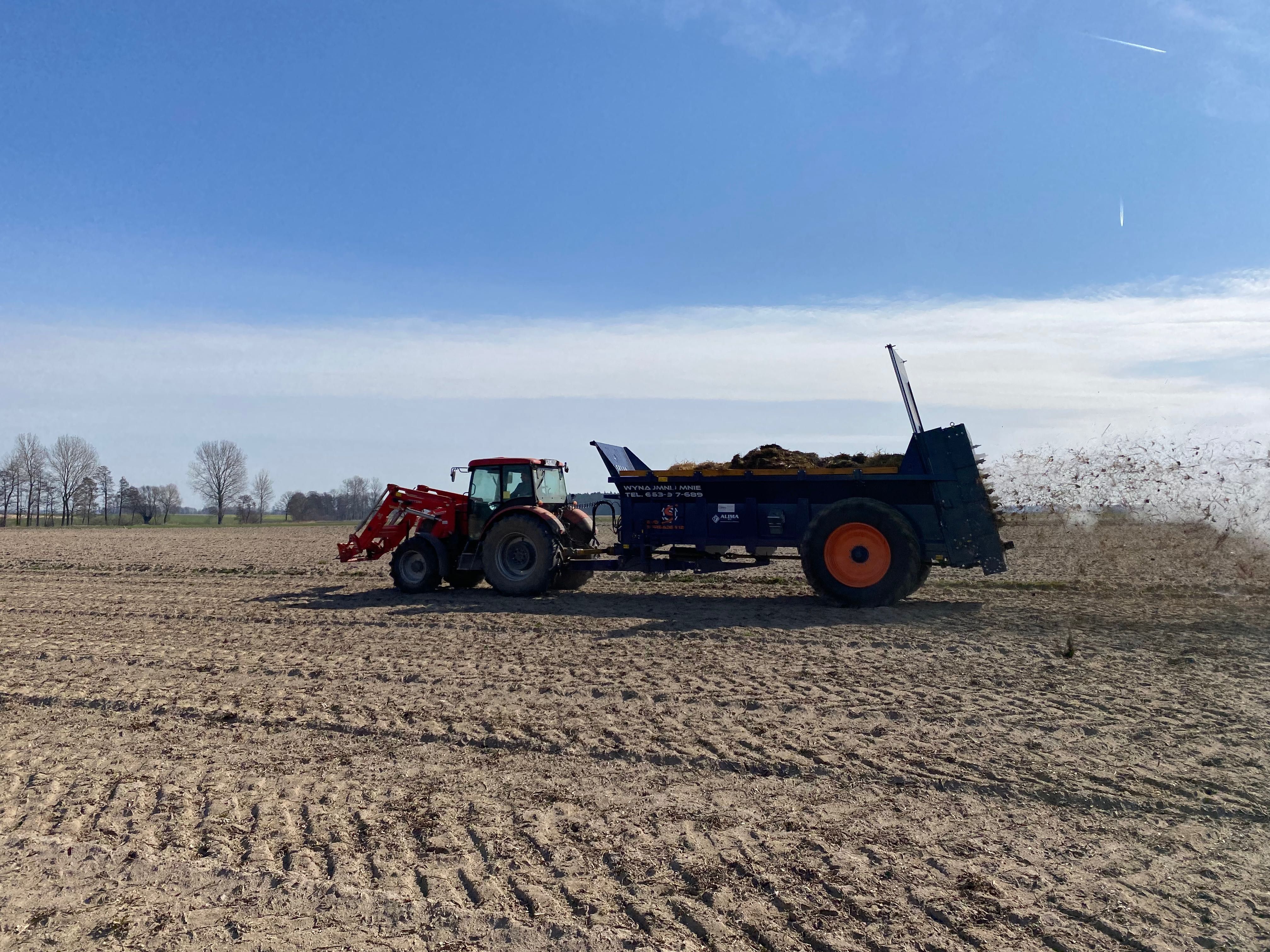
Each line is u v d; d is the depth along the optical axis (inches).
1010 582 529.0
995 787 190.4
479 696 275.4
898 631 374.3
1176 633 364.5
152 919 142.5
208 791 199.3
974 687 275.1
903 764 205.8
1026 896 143.2
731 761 209.3
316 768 213.6
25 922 142.3
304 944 133.9
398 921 139.9
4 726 256.1
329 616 450.9
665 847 164.2
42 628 430.6
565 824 176.1
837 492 461.4
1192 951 126.3
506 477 531.8
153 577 709.9
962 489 438.6
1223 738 220.2
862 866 154.6
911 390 455.2
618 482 487.5
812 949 129.0
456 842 168.6
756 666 308.8
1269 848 159.9
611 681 291.3
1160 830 168.1
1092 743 217.6
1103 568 585.0
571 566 510.3
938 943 129.5
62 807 192.1
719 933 133.2
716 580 595.8
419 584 541.6
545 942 132.4
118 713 266.8
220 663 333.7
